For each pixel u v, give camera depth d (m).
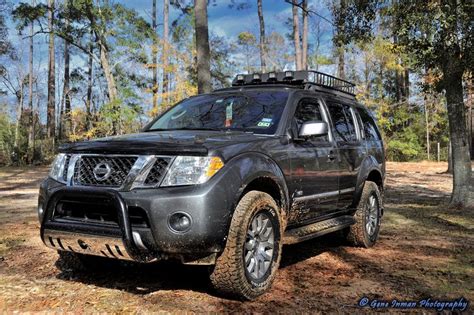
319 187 5.14
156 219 3.59
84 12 27.17
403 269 5.11
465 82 11.02
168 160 3.74
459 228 7.69
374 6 10.06
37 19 28.56
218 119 5.06
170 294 4.12
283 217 4.49
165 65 25.22
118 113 25.94
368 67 28.73
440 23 8.24
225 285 3.85
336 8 11.00
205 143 3.85
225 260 3.78
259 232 4.10
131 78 28.17
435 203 10.80
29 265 5.10
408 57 11.23
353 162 5.95
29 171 25.33
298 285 4.46
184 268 4.98
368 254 5.86
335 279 4.68
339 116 6.07
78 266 4.68
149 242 3.64
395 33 9.15
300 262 5.39
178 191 3.63
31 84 38.59
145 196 3.63
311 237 4.89
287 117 4.88
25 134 38.22
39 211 4.21
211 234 3.63
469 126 31.22
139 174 3.72
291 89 5.34
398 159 33.88
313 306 3.87
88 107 31.12
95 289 4.25
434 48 8.77
